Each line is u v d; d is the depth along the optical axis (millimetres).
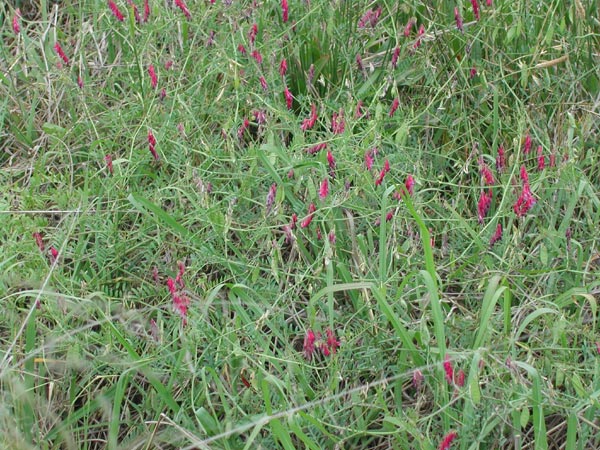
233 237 1259
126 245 1210
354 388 1018
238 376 1057
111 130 1386
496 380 995
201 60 1387
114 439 994
